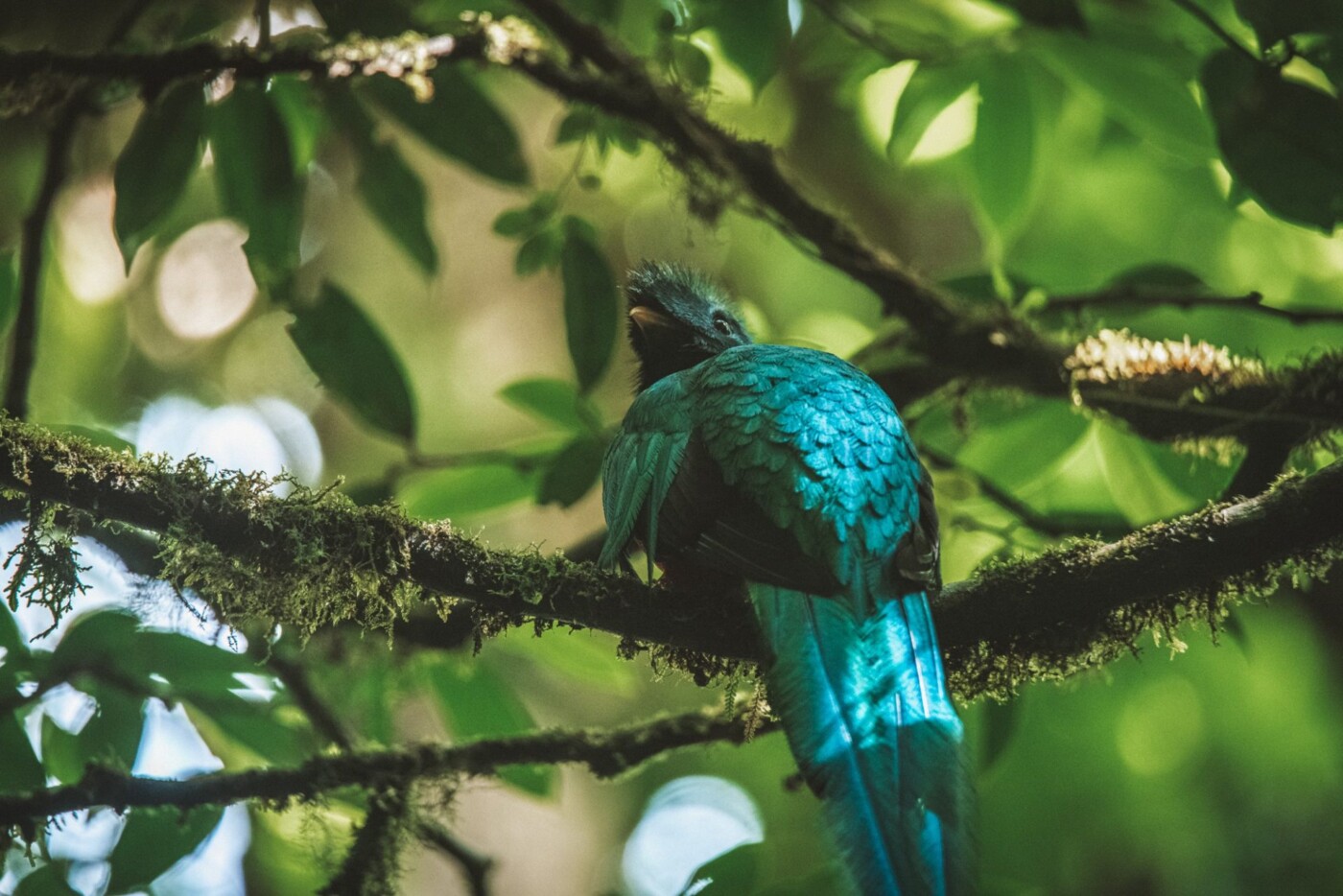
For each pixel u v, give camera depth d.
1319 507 7.51
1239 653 15.69
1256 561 7.63
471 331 21.19
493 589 7.80
